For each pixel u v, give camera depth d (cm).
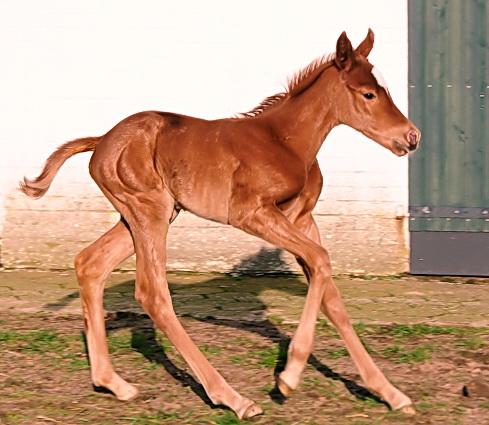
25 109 873
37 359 604
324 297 515
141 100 866
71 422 500
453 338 652
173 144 534
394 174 850
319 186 557
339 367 587
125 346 632
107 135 549
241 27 852
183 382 563
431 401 529
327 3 844
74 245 879
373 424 494
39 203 877
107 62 864
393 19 841
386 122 524
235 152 523
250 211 516
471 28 836
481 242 852
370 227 856
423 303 755
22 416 507
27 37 866
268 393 541
